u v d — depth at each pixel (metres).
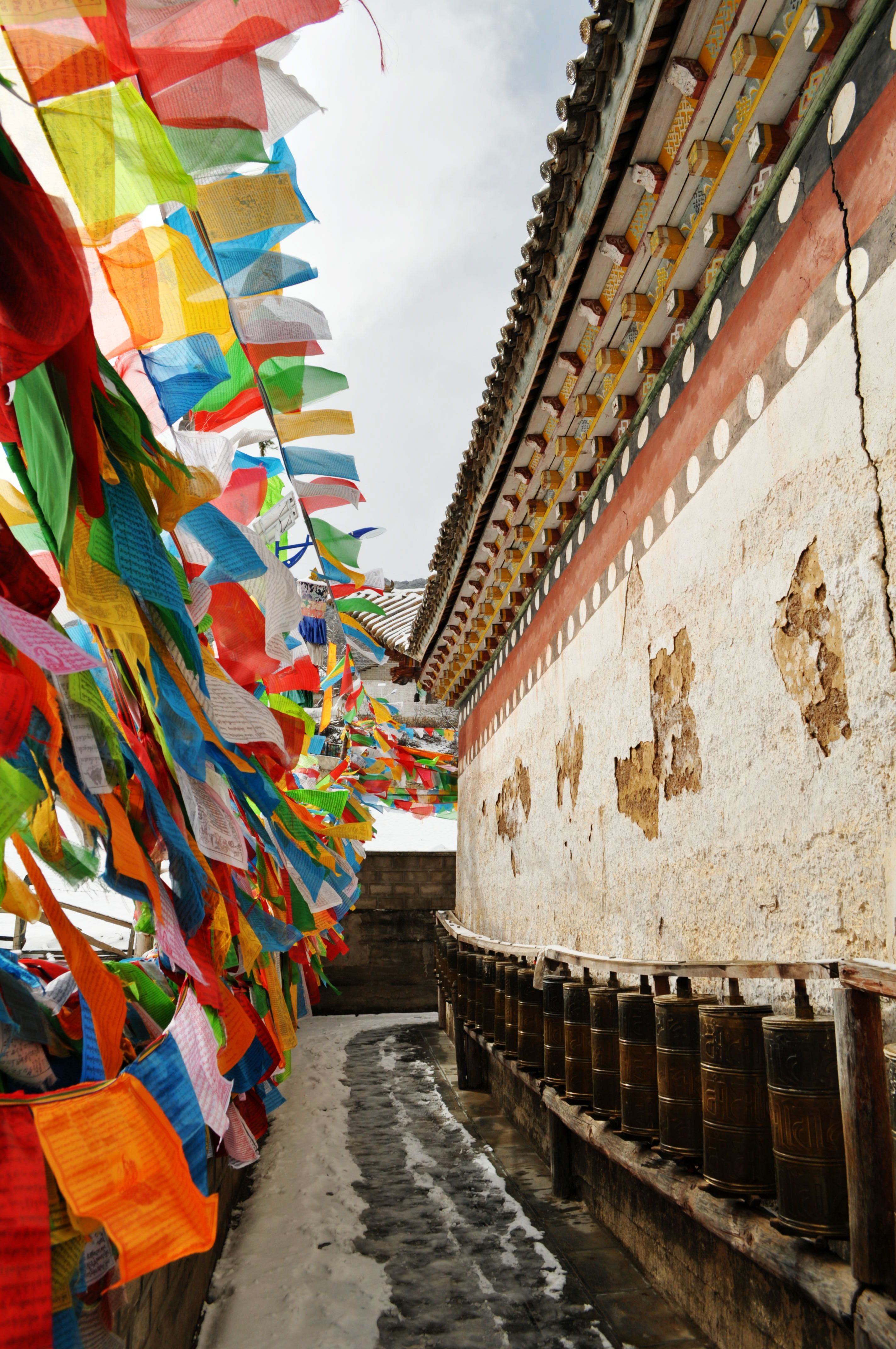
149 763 1.92
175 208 1.80
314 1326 4.01
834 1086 2.67
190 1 1.49
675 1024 3.59
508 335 5.57
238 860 1.96
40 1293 1.09
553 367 5.58
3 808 1.17
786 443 3.48
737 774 3.83
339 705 13.13
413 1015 15.55
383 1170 6.61
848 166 3.09
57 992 1.88
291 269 2.04
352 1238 5.16
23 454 1.42
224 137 1.64
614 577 5.71
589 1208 5.46
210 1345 3.84
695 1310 3.86
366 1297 4.33
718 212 3.90
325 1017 15.52
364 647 8.18
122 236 1.55
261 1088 3.05
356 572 4.04
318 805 4.12
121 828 1.56
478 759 11.40
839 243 3.14
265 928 2.77
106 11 1.30
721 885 3.96
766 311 3.67
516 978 6.94
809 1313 2.95
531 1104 7.12
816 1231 2.59
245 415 2.51
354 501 3.32
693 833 4.29
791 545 3.42
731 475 3.97
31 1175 1.14
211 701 1.99
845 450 3.07
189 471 1.77
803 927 3.26
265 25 1.52
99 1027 1.33
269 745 2.85
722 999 3.85
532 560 7.85
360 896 15.84
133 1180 1.24
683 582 4.51
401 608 18.00
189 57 1.53
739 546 3.87
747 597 3.78
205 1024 1.63
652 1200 4.40
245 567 2.01
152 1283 2.74
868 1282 2.30
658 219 4.11
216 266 1.89
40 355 1.19
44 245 1.19
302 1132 7.78
